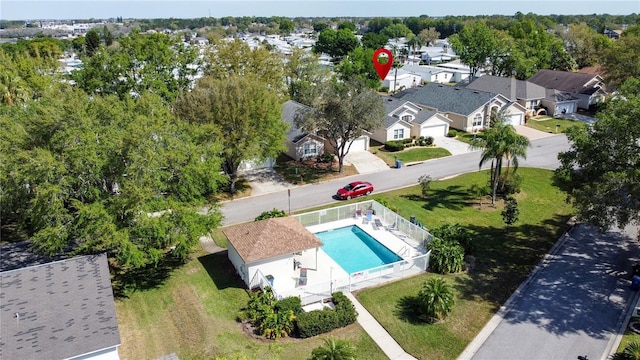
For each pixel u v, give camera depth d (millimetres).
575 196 26828
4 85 48312
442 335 22672
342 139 45312
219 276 27859
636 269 27359
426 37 179250
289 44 180500
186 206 27578
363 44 152250
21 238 32094
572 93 74375
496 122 39562
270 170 47531
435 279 24797
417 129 58156
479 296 25828
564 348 21578
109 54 51094
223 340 21984
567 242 32031
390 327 23266
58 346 17266
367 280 27062
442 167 48719
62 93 32875
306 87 65500
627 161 26234
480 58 91312
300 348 21609
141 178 25266
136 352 21109
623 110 26359
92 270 21594
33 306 19016
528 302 25219
